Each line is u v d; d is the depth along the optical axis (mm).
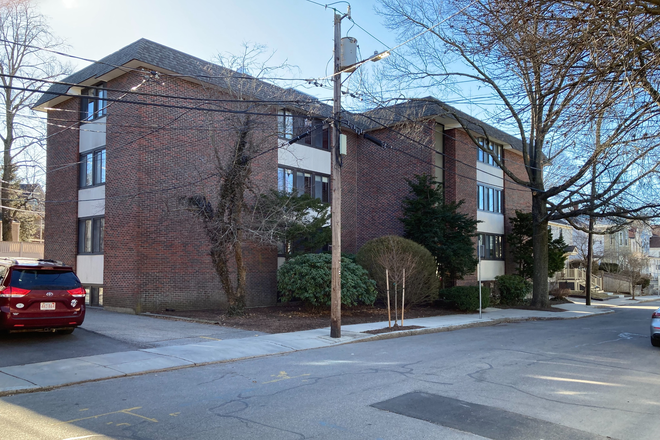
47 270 11680
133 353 10711
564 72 9508
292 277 18875
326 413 6520
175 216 19203
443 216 23344
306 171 25203
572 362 10602
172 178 19078
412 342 13570
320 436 5609
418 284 20344
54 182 22922
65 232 21922
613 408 6887
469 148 28219
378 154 27906
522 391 7836
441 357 10992
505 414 6535
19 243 30312
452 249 22750
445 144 27578
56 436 5570
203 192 17047
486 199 30156
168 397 7383
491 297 28750
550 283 37750
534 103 11273
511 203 32844
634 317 24266
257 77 15648
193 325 15266
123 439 5484
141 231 18172
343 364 10102
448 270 23828
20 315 11000
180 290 19234
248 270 21828
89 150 21062
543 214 26641
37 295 11273
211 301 20234
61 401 7164
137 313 17891
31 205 36469
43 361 9750
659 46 8844
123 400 7211
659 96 9305
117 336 12656
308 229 20281
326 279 18219
